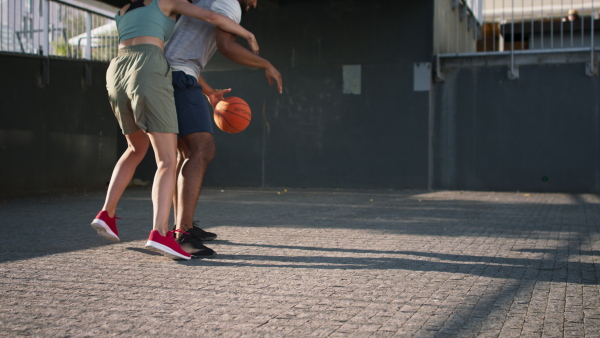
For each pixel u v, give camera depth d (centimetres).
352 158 1062
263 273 313
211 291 271
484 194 947
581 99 967
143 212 657
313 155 1084
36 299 255
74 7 1062
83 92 1059
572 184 973
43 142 978
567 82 973
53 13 1019
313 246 406
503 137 1005
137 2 364
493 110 1010
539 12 1423
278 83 405
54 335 204
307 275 308
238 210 678
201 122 396
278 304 249
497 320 228
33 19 989
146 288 277
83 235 458
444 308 245
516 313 238
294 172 1095
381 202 795
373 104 1049
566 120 975
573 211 674
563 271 325
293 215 622
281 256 365
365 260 353
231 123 420
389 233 477
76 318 226
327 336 206
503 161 1005
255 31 1106
